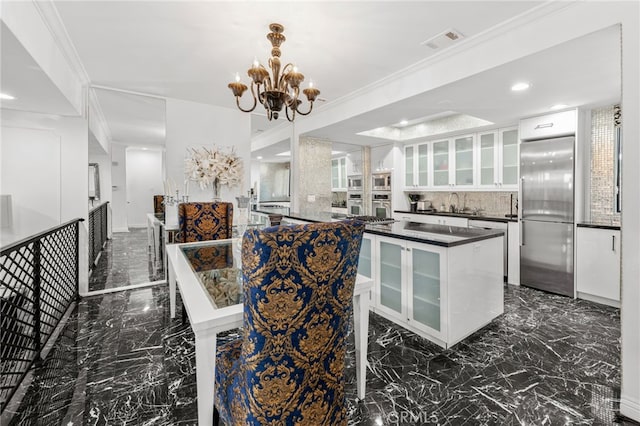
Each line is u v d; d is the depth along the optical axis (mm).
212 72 3150
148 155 7688
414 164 5688
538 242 3738
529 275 3832
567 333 2562
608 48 2072
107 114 4508
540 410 1665
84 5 2057
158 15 2170
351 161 6832
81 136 3479
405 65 2945
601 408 1675
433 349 2309
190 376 1973
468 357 2195
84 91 3428
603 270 3232
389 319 2799
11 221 3227
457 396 1785
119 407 1690
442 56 2705
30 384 1884
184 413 1650
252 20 2221
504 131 4398
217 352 1434
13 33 1729
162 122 4930
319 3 2025
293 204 5117
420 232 2703
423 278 2447
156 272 4305
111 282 3898
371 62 2879
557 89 2854
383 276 2846
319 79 3285
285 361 1013
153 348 2305
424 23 2244
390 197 5855
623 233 1635
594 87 2805
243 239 972
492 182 4539
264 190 7090
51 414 1638
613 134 3414
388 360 2166
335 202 7785
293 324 1000
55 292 2781
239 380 1119
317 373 1085
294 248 949
